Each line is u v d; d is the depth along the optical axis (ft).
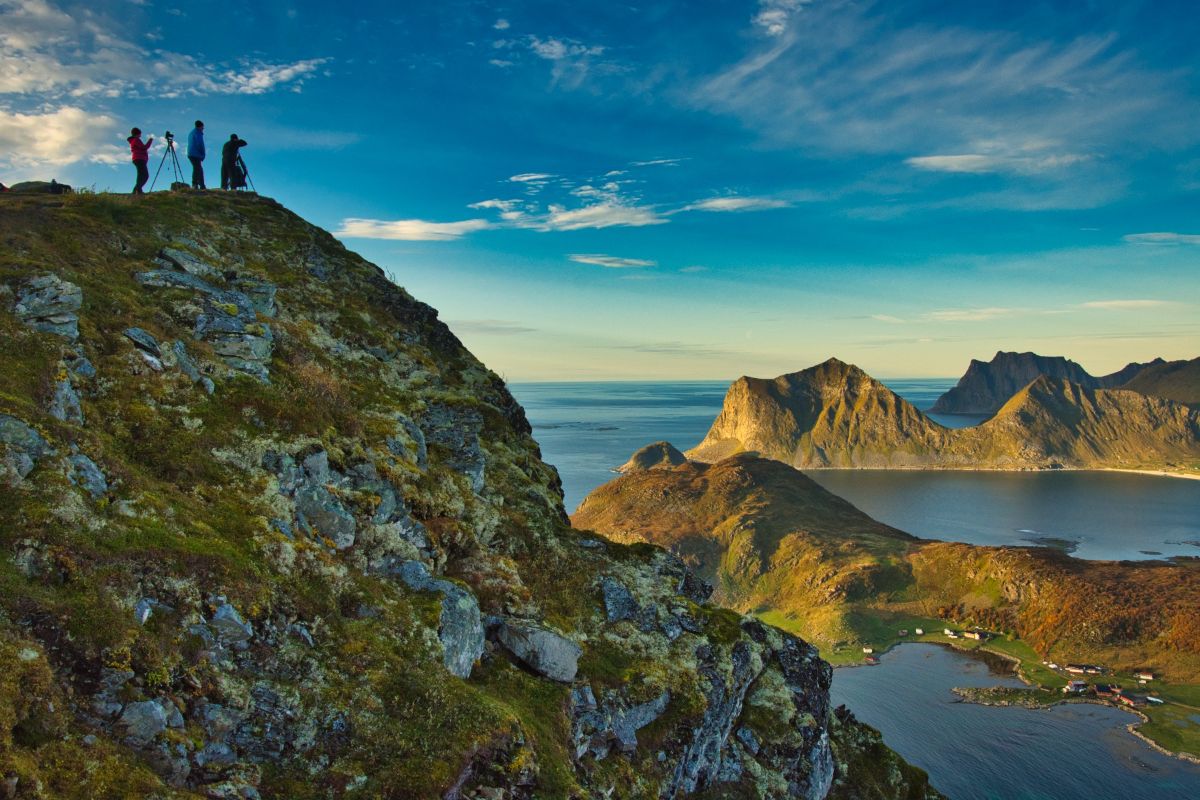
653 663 103.09
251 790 49.90
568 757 76.54
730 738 113.60
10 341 67.72
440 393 134.51
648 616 113.80
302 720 57.11
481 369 173.06
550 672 87.61
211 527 65.41
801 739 120.78
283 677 59.62
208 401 82.53
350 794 54.13
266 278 124.47
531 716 77.61
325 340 123.13
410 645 71.97
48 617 46.83
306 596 67.21
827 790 131.13
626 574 122.11
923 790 165.68
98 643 47.70
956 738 577.84
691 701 101.24
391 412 113.19
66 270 85.71
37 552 50.62
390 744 59.72
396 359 138.72
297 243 153.07
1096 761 538.47
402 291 170.30
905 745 563.89
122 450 68.28
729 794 106.01
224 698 53.31
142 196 137.59
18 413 59.06
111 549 54.75
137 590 53.57
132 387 75.72
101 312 82.07
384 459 97.40
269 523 71.46
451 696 67.72
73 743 42.47
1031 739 575.79
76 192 126.72
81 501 56.59
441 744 61.93
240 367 92.89
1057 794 488.44
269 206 163.43
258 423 84.74
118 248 104.17
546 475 155.63
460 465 119.96
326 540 78.18
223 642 57.11
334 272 155.74
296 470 81.25
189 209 139.13
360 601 73.00
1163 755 550.36
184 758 47.80
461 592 85.51
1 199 108.17
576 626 103.04
